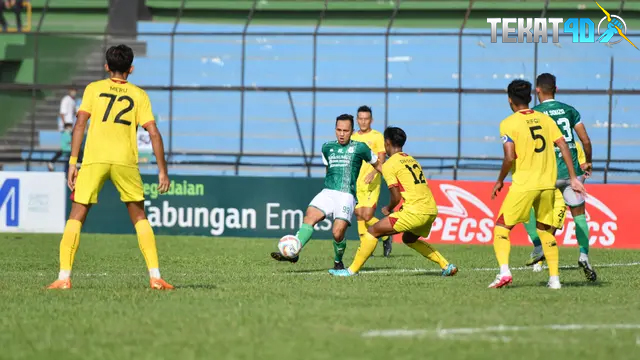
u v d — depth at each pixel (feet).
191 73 285.84
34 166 267.59
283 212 205.77
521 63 279.69
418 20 291.38
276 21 296.10
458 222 198.18
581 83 272.51
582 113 270.26
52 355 55.52
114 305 77.97
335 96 283.18
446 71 281.95
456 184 198.59
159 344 59.26
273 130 279.49
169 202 208.64
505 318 72.02
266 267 134.92
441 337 62.39
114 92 89.61
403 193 111.24
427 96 280.92
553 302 83.87
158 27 297.12
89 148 89.15
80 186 89.66
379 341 60.59
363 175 154.20
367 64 284.61
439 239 198.70
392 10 293.02
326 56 288.10
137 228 91.71
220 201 207.31
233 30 295.07
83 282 101.71
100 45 289.74
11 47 289.12
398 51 285.23
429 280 106.93
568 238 197.47
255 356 55.16
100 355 55.42
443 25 289.12
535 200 96.78
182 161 244.22
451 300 83.71
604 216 195.93
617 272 130.52
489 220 197.47
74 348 57.82
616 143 266.57
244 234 206.39
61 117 261.24
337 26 293.02
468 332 64.69
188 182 208.03
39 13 293.64
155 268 92.07
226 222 207.10
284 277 112.27
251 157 255.29
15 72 289.12
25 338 61.67
